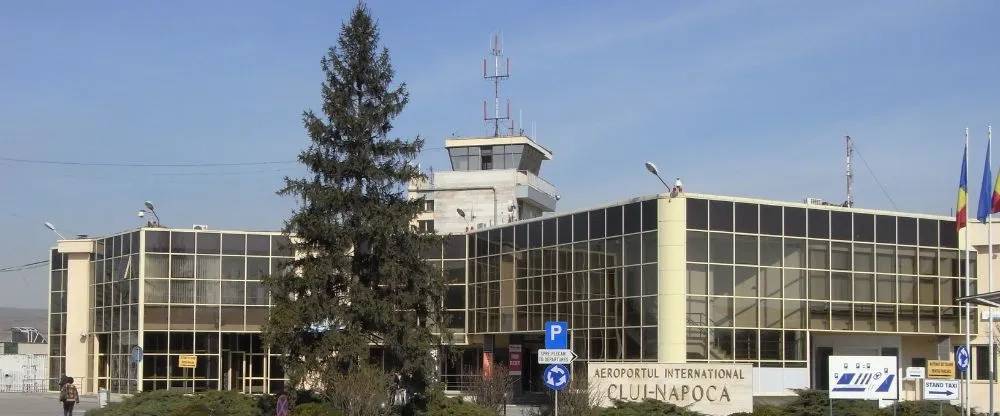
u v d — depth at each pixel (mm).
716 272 45750
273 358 61906
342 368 34500
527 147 87875
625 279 47188
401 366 35781
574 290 50188
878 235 49594
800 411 32688
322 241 35844
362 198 36031
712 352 45125
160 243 60469
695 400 32625
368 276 36125
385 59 36688
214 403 35156
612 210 48312
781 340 46656
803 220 47844
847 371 26328
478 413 34219
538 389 55562
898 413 32844
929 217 51094
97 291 65062
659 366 32875
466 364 59594
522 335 55875
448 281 37875
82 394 64500
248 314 61281
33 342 107750
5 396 65125
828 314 47875
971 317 51531
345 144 36188
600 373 33500
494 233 56438
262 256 61875
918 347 51500
